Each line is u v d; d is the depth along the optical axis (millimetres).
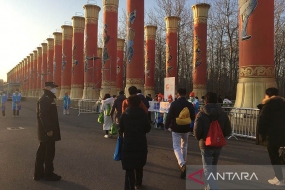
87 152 8320
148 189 5219
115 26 27547
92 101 24094
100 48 47562
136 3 22281
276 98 5426
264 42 12125
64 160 7355
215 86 40656
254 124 10445
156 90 46250
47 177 5719
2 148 8859
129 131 4766
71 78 37812
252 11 12289
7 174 6148
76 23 35281
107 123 11000
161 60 45438
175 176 6008
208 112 4586
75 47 35344
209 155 4598
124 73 50250
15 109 20406
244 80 12664
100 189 5227
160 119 13719
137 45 22406
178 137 6152
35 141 10062
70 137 11023
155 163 7121
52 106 5746
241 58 12914
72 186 5391
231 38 32000
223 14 34406
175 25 30516
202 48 27094
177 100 6250
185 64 44531
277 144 5238
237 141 10312
